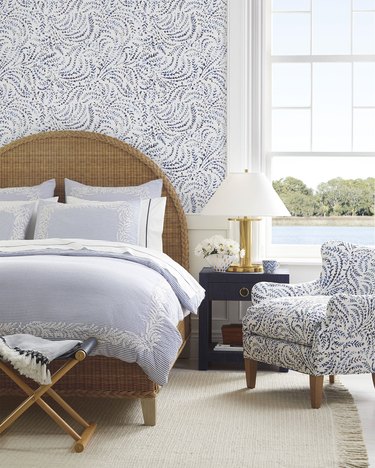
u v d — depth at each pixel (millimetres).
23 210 4922
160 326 3445
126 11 5402
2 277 3463
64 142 5391
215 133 5371
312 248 5516
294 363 3934
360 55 5523
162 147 5414
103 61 5426
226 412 3750
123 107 5430
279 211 4793
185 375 4676
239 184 4852
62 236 4688
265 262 4863
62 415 3670
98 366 3486
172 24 5379
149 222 4957
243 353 4496
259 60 5352
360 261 4430
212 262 4922
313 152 5578
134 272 3721
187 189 5402
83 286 3418
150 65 5398
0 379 3500
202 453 3113
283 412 3752
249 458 3051
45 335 3338
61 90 5461
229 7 5312
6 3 5453
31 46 5453
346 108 5562
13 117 5492
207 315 4840
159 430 3434
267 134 5539
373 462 3014
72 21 5430
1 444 3213
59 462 2992
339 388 4266
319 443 3244
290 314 3961
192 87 5375
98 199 5117
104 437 3322
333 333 3803
